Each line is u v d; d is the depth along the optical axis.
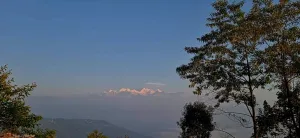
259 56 19.98
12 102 16.09
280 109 23.44
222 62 20.20
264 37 20.09
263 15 19.97
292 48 19.78
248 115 20.73
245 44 20.09
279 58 20.45
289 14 19.69
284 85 21.78
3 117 15.91
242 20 20.08
